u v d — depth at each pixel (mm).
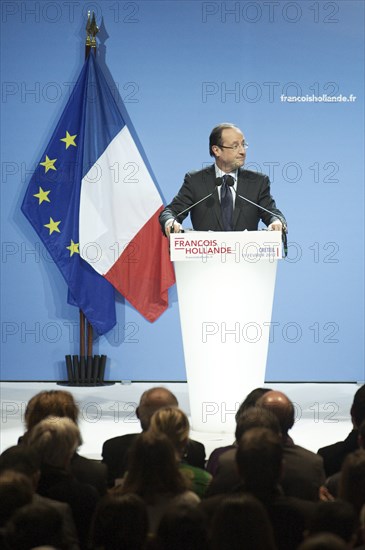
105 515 8453
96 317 25141
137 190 25078
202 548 8188
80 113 25078
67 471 10977
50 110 25172
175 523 8211
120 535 8375
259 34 24938
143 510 8492
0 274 25344
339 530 8828
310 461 11594
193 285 17547
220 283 17438
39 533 8312
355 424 13297
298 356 25234
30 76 25094
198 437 17516
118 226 25094
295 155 25078
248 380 17688
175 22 25000
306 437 18109
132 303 25266
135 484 10203
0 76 25094
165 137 25203
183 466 11781
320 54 24953
